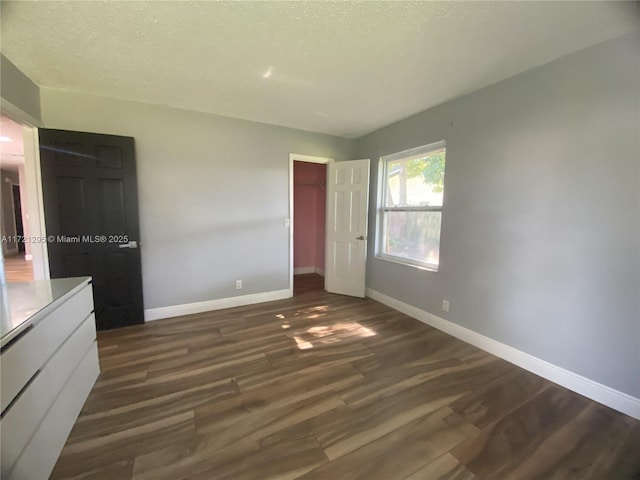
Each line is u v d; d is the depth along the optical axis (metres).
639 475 1.29
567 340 1.94
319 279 4.95
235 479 1.24
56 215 2.53
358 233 3.84
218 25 1.63
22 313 1.20
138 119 2.82
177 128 2.99
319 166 5.34
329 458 1.36
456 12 1.50
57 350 1.39
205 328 2.83
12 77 2.06
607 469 1.32
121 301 2.82
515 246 2.21
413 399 1.80
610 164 1.71
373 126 3.54
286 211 3.72
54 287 1.60
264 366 2.16
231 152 3.29
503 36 1.70
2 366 0.99
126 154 2.74
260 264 3.61
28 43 1.80
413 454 1.39
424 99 2.67
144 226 2.94
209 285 3.32
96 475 1.25
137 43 1.81
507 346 2.29
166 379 1.98
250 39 1.76
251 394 1.83
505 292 2.29
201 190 3.17
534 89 2.05
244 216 3.44
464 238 2.59
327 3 1.45
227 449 1.40
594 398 1.81
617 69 1.67
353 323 3.01
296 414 1.65
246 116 3.23
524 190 2.13
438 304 2.88
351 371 2.10
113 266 2.77
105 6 1.47
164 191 3.00
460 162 2.60
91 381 1.84
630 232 1.65
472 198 2.51
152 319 3.04
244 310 3.36
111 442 1.43
